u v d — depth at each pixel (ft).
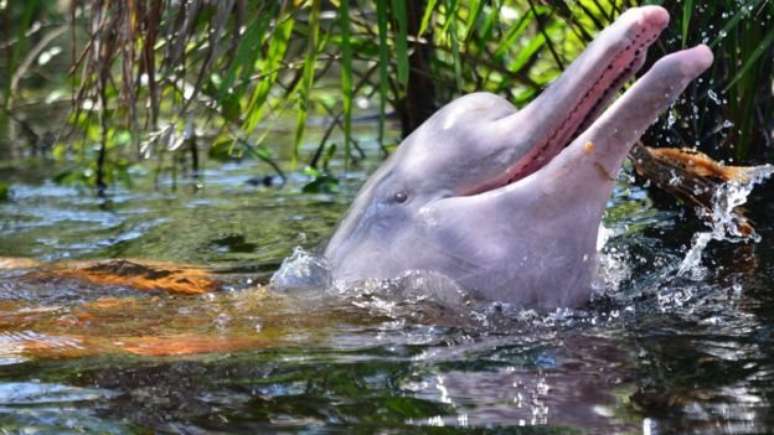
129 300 24.34
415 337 21.31
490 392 18.57
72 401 19.02
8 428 18.02
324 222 32.14
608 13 33.47
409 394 18.66
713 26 30.58
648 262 25.43
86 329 22.58
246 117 35.47
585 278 22.63
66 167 40.91
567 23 33.12
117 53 32.65
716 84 31.53
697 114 31.89
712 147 32.07
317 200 34.81
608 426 17.04
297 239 30.48
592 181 21.95
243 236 31.14
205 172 39.60
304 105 30.50
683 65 20.79
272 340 21.49
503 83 35.96
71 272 26.37
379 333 21.61
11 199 36.78
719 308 22.27
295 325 22.24
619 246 26.55
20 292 25.25
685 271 24.64
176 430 17.71
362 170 38.47
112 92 38.88
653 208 30.01
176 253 29.71
